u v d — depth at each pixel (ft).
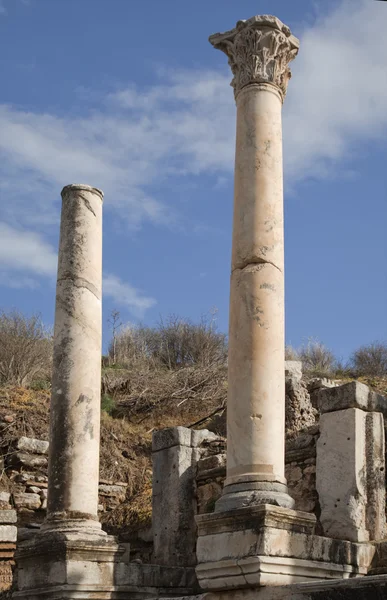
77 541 43.27
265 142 41.91
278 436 38.09
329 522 43.57
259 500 36.24
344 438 44.45
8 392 78.18
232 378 38.99
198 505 53.47
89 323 48.60
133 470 70.79
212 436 55.98
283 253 41.01
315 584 32.91
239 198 41.39
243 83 43.19
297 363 77.25
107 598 43.37
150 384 89.25
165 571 46.01
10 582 52.60
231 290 40.45
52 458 46.26
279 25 43.55
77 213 50.37
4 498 62.39
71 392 47.06
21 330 96.53
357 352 119.14
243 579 34.91
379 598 30.91
